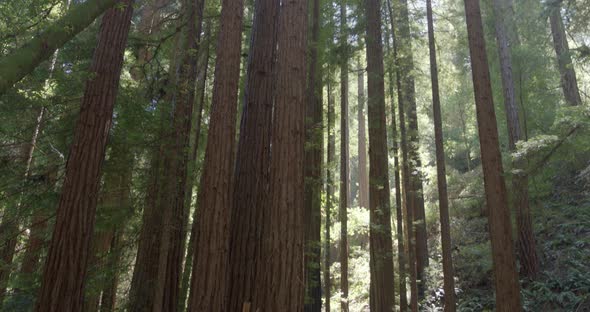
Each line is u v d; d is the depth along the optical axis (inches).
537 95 492.7
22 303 278.2
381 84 355.3
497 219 248.2
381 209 327.3
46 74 273.3
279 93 197.5
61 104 283.3
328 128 460.8
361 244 749.9
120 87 300.7
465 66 595.2
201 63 369.4
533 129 462.3
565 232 429.1
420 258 477.4
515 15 492.7
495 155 259.8
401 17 427.2
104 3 136.9
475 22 286.2
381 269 316.8
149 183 293.4
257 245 275.7
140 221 324.5
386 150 344.2
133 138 290.2
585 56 390.9
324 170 440.5
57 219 220.4
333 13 396.8
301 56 204.5
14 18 180.5
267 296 170.7
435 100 322.7
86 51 302.5
